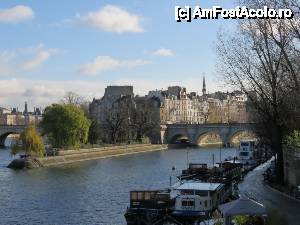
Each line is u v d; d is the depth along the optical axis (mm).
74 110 152125
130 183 94688
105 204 71688
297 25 55375
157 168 123875
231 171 84125
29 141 131500
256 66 66500
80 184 93500
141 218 55312
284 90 64188
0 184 93562
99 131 192625
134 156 167625
